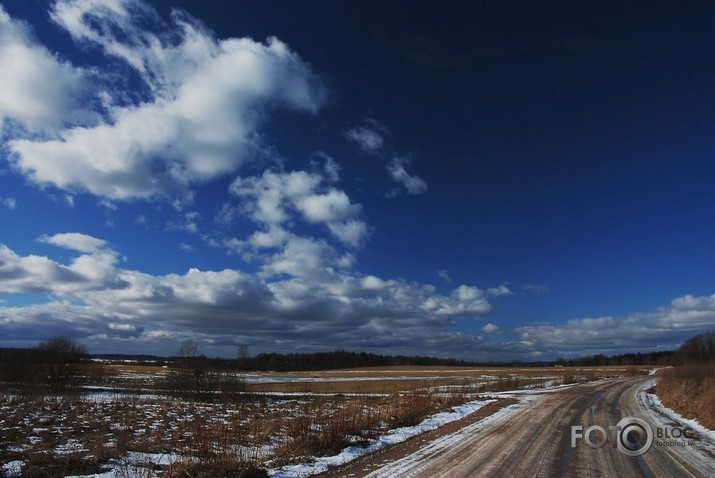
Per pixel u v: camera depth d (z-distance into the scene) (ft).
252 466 32.76
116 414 74.13
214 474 31.42
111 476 31.91
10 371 134.51
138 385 155.22
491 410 75.61
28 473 32.27
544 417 65.46
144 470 32.53
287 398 117.50
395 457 36.99
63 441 47.09
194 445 41.37
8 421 61.77
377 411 65.46
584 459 35.73
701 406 65.10
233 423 61.46
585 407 80.48
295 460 36.19
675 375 154.10
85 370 146.82
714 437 47.32
